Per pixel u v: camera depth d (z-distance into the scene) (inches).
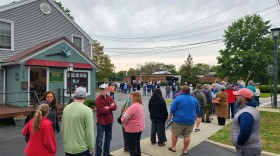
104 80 1881.2
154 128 278.7
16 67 534.6
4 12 581.9
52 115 215.0
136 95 214.8
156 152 256.2
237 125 152.3
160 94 276.2
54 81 586.9
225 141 292.2
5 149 276.8
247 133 142.6
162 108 272.4
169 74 2746.1
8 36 592.7
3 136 338.3
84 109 157.4
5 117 416.5
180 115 243.8
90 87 679.7
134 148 210.7
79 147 155.2
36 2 653.9
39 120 149.7
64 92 602.5
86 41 794.2
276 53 588.7
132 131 208.8
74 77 637.3
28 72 533.6
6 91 569.9
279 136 315.9
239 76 1600.6
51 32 690.8
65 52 597.3
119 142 301.1
